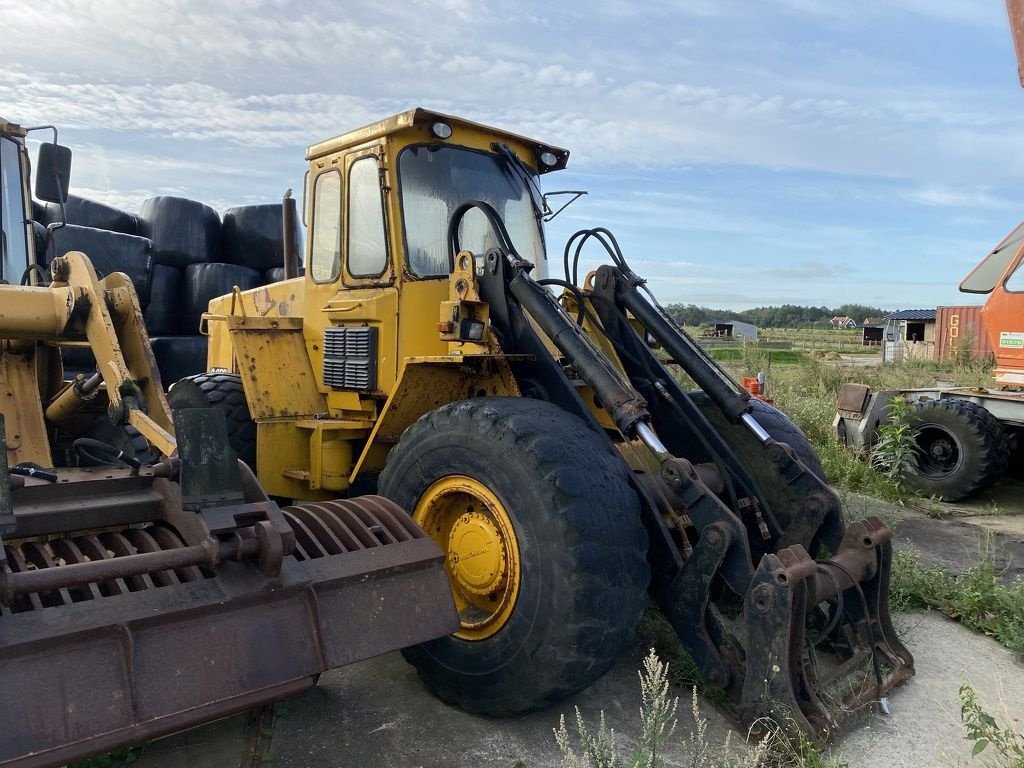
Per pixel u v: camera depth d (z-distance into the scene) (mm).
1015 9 3896
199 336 7551
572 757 2369
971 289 7902
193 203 7902
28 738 1938
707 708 3111
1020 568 4922
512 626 2840
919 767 2734
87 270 3328
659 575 3072
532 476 2805
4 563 2074
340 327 4160
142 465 3113
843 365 16453
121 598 2217
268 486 4238
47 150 4188
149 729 2094
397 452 3406
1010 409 6840
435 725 2973
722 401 3730
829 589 3006
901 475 7156
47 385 4043
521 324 3484
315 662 2430
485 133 4203
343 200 4172
